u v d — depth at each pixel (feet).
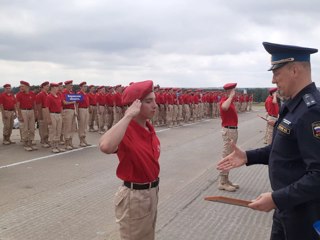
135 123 10.79
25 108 42.60
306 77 8.88
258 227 18.65
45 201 23.07
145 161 10.46
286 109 9.17
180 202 22.74
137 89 10.53
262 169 32.68
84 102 45.32
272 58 9.20
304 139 8.18
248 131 66.13
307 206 8.85
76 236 17.65
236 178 29.40
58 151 41.52
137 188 10.52
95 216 20.42
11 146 46.26
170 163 35.45
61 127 42.37
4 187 26.25
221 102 25.13
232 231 18.08
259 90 185.68
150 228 10.88
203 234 17.69
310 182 7.89
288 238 9.18
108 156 38.99
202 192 25.16
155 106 10.91
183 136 57.11
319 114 8.08
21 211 21.11
